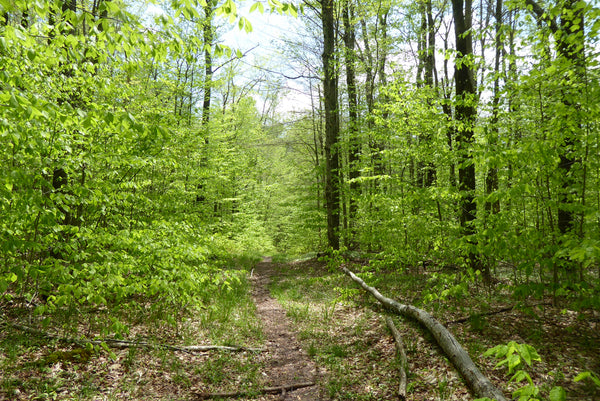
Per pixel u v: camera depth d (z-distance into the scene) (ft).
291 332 21.45
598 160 14.21
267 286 37.09
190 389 14.12
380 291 26.99
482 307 20.18
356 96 50.49
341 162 52.08
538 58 16.87
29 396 11.96
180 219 27.43
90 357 15.17
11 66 14.20
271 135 77.41
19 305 19.10
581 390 11.43
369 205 33.19
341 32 51.19
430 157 24.85
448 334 15.75
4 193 11.73
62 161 14.30
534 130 18.67
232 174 57.36
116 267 15.87
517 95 18.21
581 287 13.39
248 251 71.56
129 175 24.99
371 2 45.83
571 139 14.70
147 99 28.22
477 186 31.94
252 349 18.45
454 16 25.54
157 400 13.05
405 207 29.25
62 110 11.86
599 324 16.17
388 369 15.16
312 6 43.39
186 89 40.96
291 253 78.43
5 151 14.25
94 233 17.30
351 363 16.37
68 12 10.18
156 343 17.44
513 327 17.13
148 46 12.31
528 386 5.13
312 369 16.33
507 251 14.79
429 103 26.07
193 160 32.73
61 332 17.02
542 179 16.30
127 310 21.30
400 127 26.99
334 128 46.11
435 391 12.90
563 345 14.69
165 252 18.21
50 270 13.20
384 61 48.24
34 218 14.92
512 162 15.74
